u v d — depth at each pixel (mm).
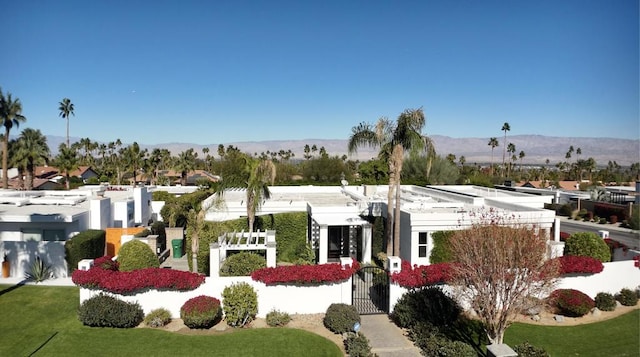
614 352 13828
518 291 12773
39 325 14172
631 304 17469
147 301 14883
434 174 54250
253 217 22234
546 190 56094
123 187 39094
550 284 13359
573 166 122438
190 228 21641
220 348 13039
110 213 26672
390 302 15539
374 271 18047
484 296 12742
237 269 16500
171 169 88938
